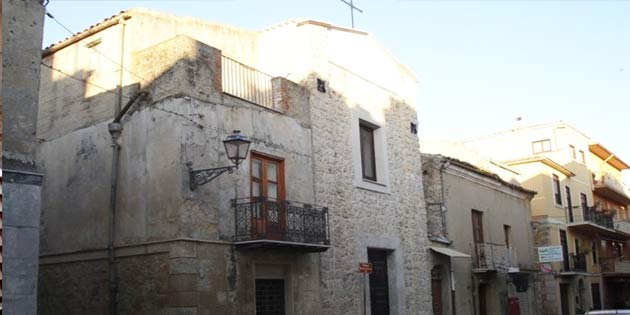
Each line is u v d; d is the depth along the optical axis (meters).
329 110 16.47
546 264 29.00
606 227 37.66
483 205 24.81
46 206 14.09
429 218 21.39
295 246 13.30
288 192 14.41
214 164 12.52
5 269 8.08
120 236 12.49
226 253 12.38
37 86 8.73
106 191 12.95
